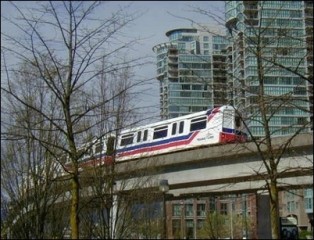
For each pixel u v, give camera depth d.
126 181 20.86
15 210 16.81
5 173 16.89
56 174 15.88
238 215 81.38
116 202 19.64
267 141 14.33
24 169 16.53
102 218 18.28
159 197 28.64
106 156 17.52
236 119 15.54
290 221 40.97
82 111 17.75
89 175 16.86
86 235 18.56
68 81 12.12
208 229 77.25
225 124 27.97
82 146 14.99
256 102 14.21
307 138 23.14
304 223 80.00
